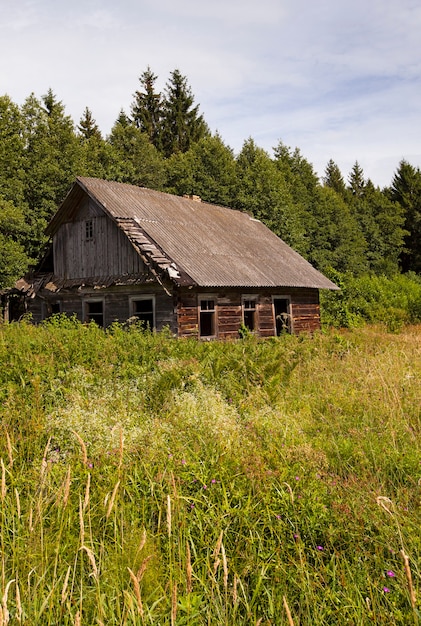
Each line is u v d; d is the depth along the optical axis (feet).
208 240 63.72
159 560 10.98
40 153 100.12
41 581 10.09
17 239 92.12
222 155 136.98
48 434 17.15
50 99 134.41
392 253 177.88
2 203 79.36
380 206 181.47
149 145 150.41
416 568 10.66
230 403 22.35
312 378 29.58
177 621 9.43
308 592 10.28
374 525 12.23
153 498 13.46
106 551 11.53
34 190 96.78
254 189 127.65
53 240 67.31
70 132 111.65
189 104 186.19
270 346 39.75
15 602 9.68
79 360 24.97
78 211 64.08
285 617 9.93
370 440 17.85
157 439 16.19
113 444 15.52
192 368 24.84
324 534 12.07
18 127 101.30
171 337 38.73
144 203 63.67
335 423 20.57
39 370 21.94
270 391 23.68
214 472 14.38
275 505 12.87
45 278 68.03
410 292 112.78
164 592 9.84
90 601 9.88
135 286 56.24
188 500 13.11
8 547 11.42
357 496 13.39
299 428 19.31
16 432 17.46
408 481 15.17
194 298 54.75
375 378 27.58
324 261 137.80
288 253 77.15
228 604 9.98
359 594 10.14
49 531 11.82
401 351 38.60
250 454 15.48
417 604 9.61
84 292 62.49
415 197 200.23
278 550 11.44
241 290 60.85
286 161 177.17
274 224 123.75
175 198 72.28
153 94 188.34
